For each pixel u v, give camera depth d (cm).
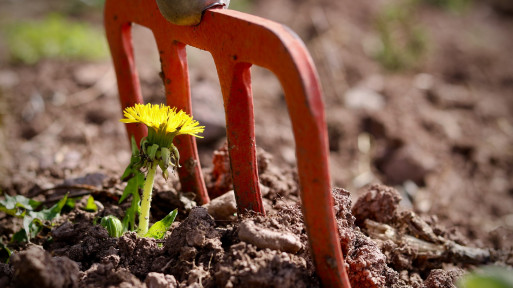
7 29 122
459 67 123
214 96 89
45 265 38
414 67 120
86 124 86
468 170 88
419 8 152
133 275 41
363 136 94
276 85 108
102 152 77
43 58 109
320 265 39
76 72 102
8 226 53
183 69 46
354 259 43
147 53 114
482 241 63
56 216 50
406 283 47
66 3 141
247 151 43
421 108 102
